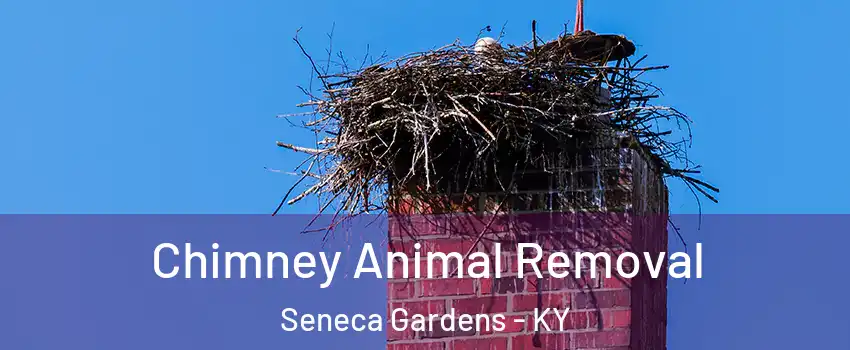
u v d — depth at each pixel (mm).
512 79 6652
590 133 6645
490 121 6641
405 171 6695
